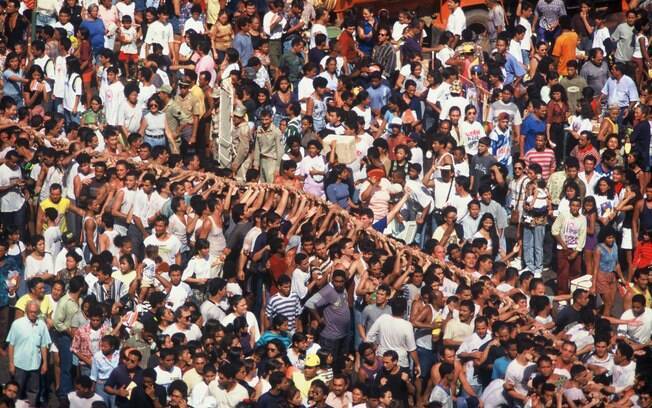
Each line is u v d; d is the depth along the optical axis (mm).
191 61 77938
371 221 64750
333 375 56719
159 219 62844
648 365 58938
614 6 91312
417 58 79062
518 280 64375
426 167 71688
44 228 65438
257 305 62219
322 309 59750
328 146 69188
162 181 65125
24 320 58094
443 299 60250
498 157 72375
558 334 60344
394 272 61094
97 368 56750
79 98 75000
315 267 60688
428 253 64125
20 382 58094
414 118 73625
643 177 71375
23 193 67000
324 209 65250
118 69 75000
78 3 81250
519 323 60469
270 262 61344
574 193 66875
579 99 76250
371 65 76750
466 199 67438
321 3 89625
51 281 61562
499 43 81875
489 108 75875
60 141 68875
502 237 67750
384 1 89312
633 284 66812
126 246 62438
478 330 58125
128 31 79562
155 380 55094
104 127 70562
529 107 77062
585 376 56688
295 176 66938
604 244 66375
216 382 55625
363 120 71750
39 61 75312
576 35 82500
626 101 78688
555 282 68562
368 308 59469
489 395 56875
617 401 58438
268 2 85750
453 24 85188
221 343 56906
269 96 74250
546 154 71875
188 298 61531
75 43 77250
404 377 57844
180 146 72375
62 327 58375
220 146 71375
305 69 76125
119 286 60438
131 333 58281
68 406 55812
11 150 67062
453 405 57438
